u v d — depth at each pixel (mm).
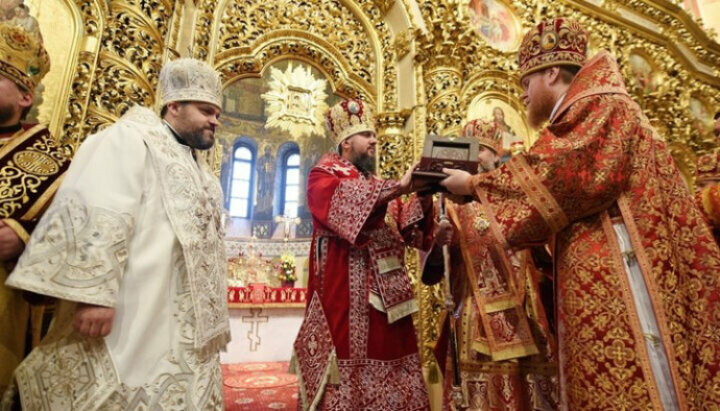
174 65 1722
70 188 1259
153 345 1276
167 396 1252
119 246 1226
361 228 1949
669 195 1339
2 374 1390
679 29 7496
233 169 10078
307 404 2000
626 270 1273
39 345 1286
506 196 1398
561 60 1617
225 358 5066
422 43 4543
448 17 4676
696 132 6898
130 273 1287
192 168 1589
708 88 7523
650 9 7227
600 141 1324
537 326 2082
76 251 1174
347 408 1933
